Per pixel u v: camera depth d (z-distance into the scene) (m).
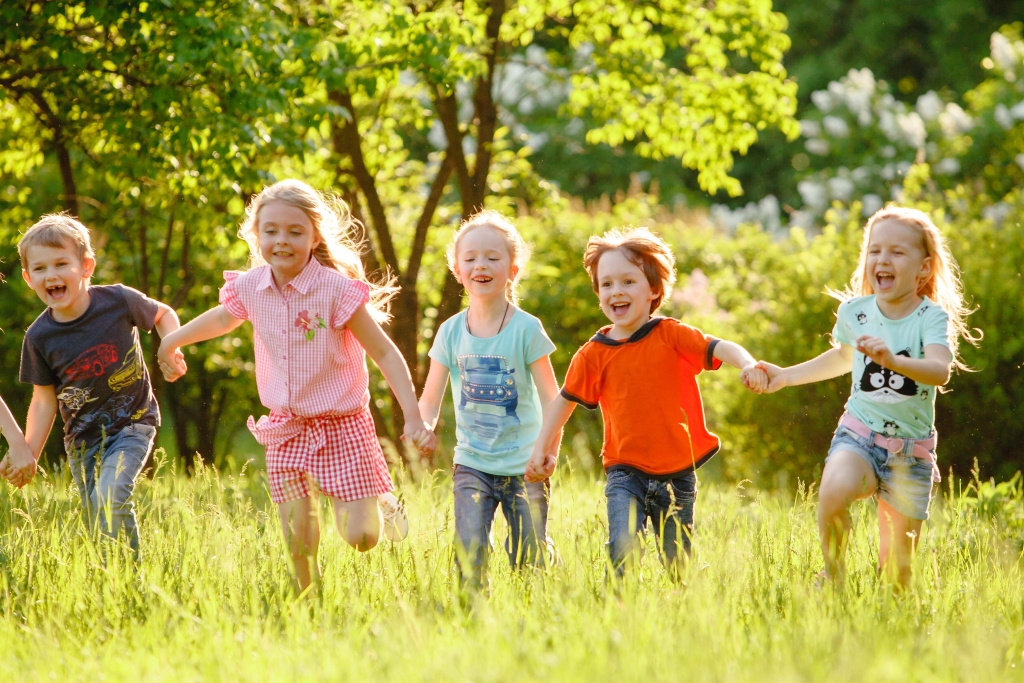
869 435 6.12
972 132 26.05
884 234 6.10
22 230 14.60
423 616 5.17
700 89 16.83
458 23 13.49
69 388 6.82
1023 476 12.64
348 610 5.37
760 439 14.41
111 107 12.03
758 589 5.36
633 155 37.34
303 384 6.04
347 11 13.91
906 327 6.08
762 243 21.75
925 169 17.70
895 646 4.52
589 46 17.30
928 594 5.42
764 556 5.80
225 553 6.11
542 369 6.75
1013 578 6.02
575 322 20.19
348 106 15.20
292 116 12.62
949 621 5.17
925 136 28.08
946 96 35.06
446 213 18.59
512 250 6.86
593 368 6.41
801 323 14.20
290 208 6.05
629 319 6.41
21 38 11.61
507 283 6.86
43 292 6.68
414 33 12.98
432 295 18.94
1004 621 5.19
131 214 15.66
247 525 6.91
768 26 16.88
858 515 7.16
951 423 13.16
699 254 21.67
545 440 6.41
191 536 6.35
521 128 29.42
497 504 6.69
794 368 6.37
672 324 6.34
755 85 16.84
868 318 6.24
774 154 38.75
